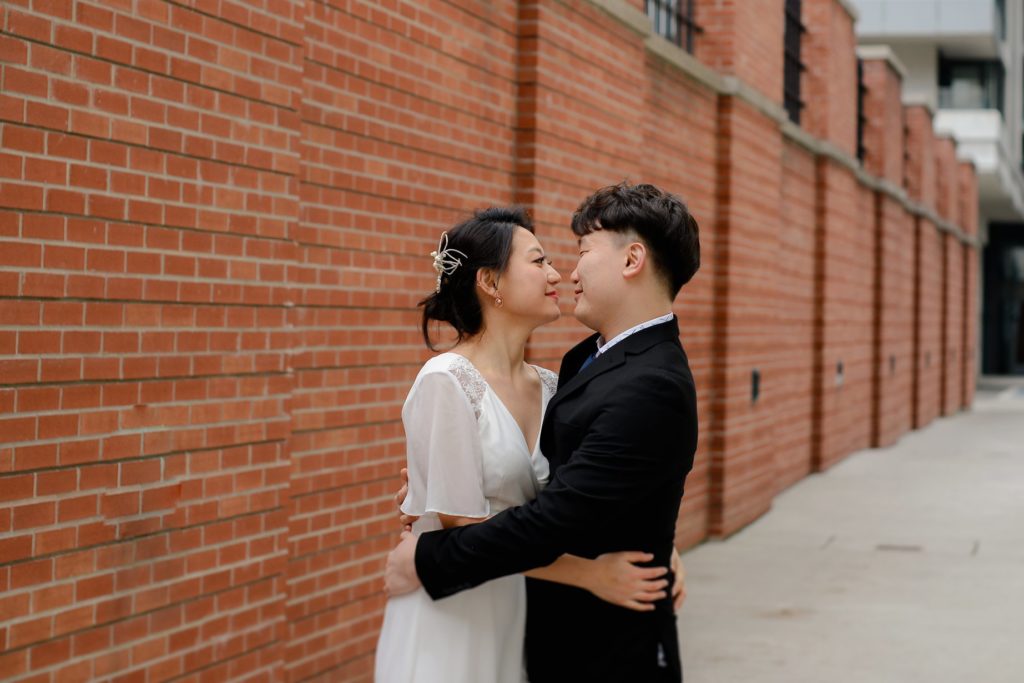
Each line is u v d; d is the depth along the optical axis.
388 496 5.05
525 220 2.72
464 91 5.52
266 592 3.92
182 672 3.57
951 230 24.62
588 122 6.66
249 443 3.82
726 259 9.51
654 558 2.44
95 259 3.21
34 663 3.05
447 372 2.50
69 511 3.14
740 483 10.00
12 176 2.96
